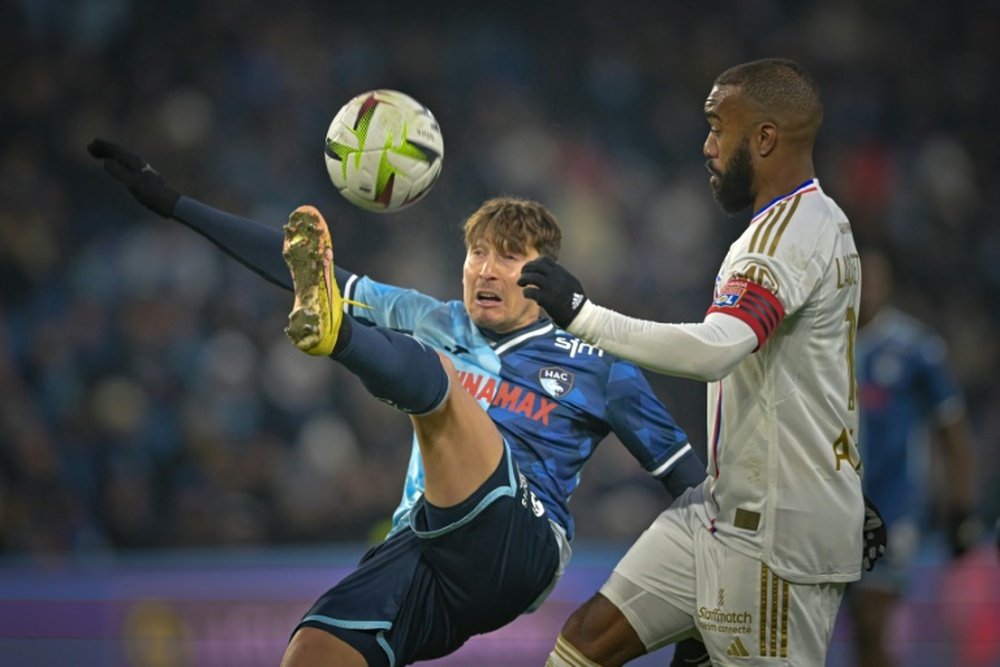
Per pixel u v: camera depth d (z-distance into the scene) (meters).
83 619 25.67
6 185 40.06
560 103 46.25
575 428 14.80
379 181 13.98
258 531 34.00
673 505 14.44
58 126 42.00
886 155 46.25
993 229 45.84
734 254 13.31
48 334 36.72
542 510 14.10
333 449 35.75
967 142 47.66
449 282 41.59
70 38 43.69
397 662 13.85
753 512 13.45
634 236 43.50
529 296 12.59
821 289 13.23
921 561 26.11
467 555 13.56
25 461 33.38
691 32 48.00
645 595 14.10
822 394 13.38
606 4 47.84
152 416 35.78
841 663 24.53
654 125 46.19
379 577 13.82
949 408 22.98
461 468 13.29
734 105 13.72
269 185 42.78
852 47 48.59
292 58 44.97
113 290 38.53
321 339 12.40
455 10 47.12
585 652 14.21
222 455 34.81
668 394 37.41
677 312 42.12
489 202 15.38
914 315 42.00
